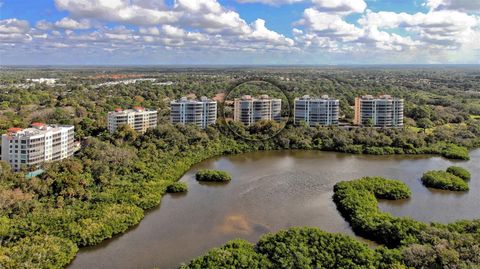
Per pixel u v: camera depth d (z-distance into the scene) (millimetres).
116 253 108312
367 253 96562
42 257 99188
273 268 93938
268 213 137500
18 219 117875
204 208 141875
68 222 117875
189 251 109625
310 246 100938
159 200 145500
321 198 153000
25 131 183750
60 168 157625
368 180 161500
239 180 177875
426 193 159625
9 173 150250
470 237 99500
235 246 103688
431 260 91000
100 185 151000
